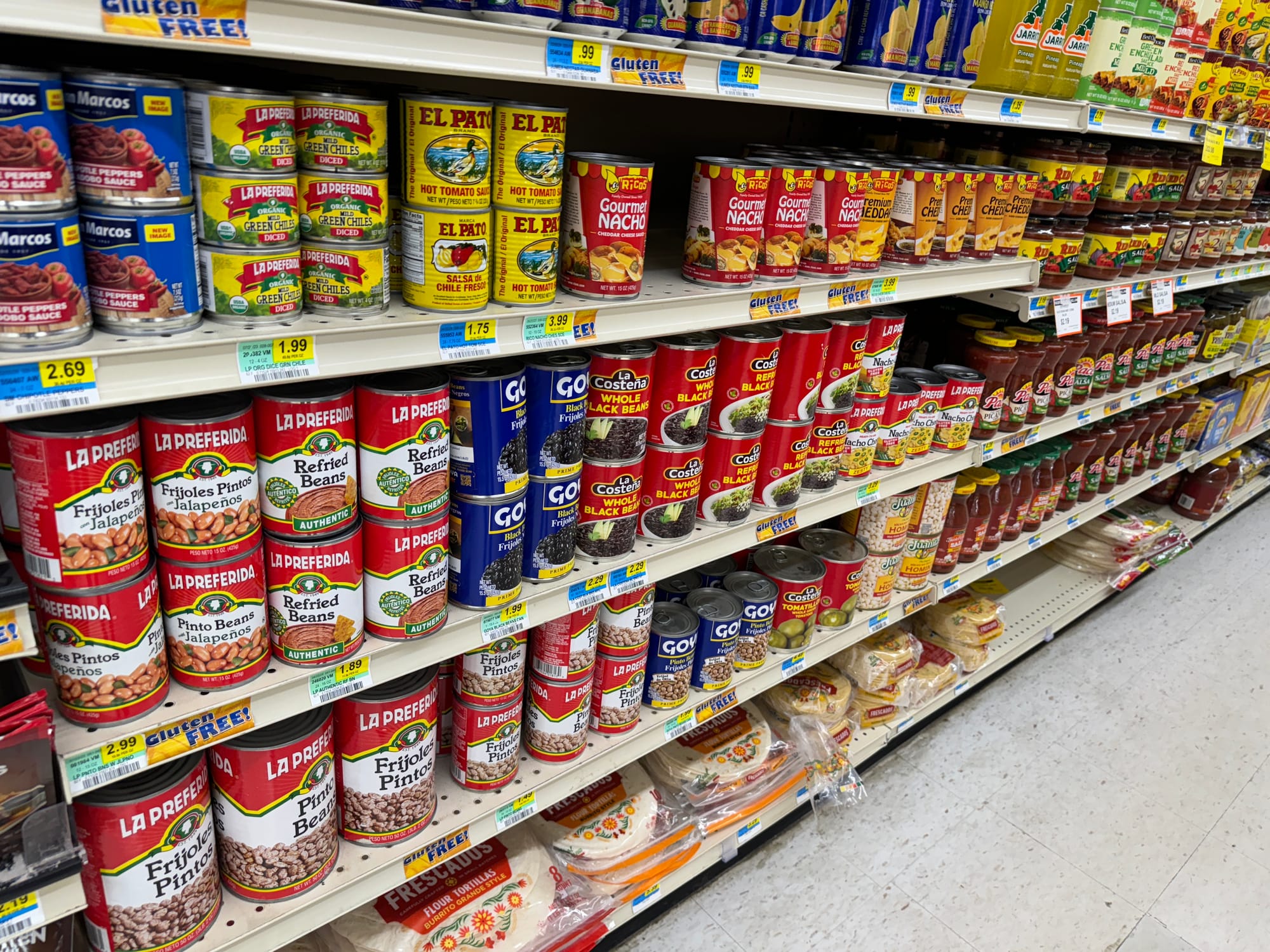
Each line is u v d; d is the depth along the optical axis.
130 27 0.84
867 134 2.56
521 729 1.87
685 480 1.77
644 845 2.11
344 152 1.08
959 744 3.02
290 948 1.74
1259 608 4.12
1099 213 2.71
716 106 2.42
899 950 2.21
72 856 1.02
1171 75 2.40
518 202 1.26
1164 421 3.96
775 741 2.47
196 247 1.01
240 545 1.16
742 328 1.80
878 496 2.30
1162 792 2.88
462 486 1.42
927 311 2.76
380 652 1.38
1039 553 4.09
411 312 1.22
